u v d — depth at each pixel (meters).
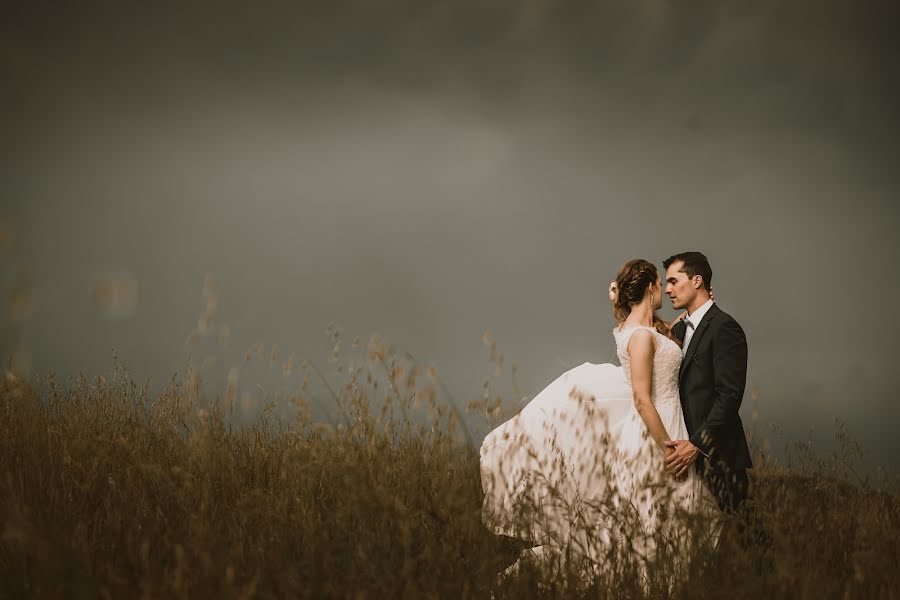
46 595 1.87
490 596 2.22
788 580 2.27
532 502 2.55
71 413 3.42
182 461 2.83
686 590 2.26
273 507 2.63
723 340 3.33
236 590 1.93
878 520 2.77
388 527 2.37
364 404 2.70
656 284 3.51
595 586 2.29
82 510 2.60
